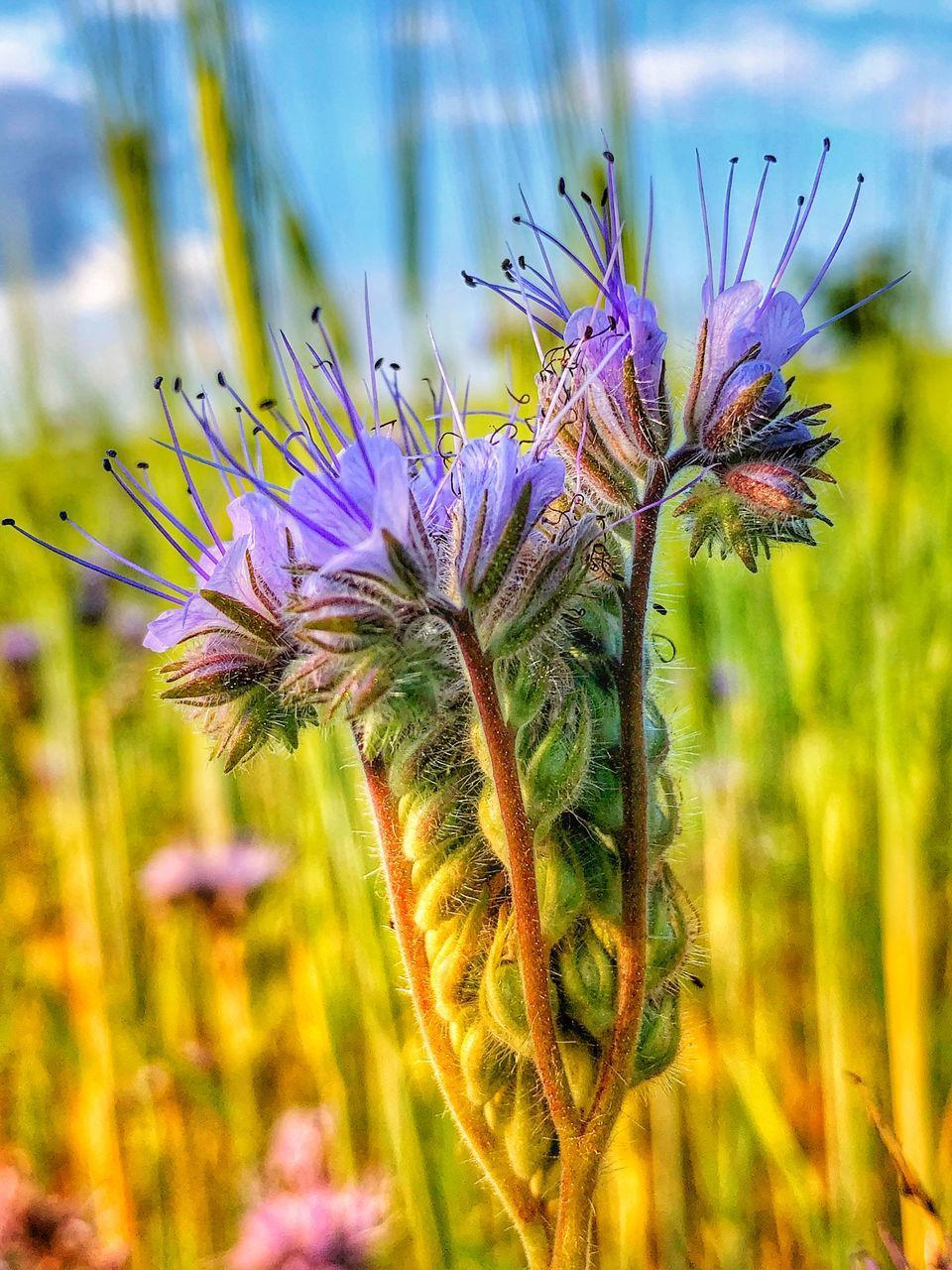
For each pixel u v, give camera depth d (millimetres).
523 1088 130
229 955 272
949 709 205
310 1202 219
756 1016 250
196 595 136
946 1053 223
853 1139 205
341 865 200
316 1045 243
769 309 131
